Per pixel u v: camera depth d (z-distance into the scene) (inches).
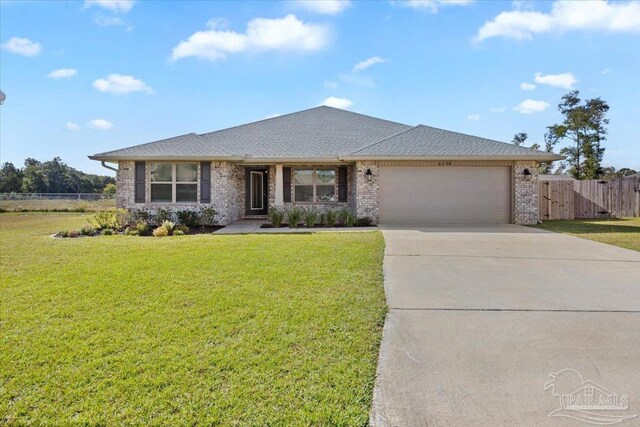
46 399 113.4
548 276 267.1
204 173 631.8
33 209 1179.3
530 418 107.7
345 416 107.1
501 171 631.2
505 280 256.4
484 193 632.4
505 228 558.9
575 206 750.5
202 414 106.7
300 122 837.8
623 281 252.1
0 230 557.3
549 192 745.0
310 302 203.2
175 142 670.5
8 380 123.6
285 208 686.5
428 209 633.0
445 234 488.7
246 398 114.7
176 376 126.3
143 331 163.6
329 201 701.9
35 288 227.5
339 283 240.7
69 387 119.7
